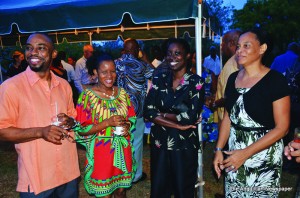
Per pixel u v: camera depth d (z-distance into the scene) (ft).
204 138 15.85
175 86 8.94
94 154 8.55
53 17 12.35
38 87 6.89
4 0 15.23
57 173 7.11
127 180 9.07
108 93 8.86
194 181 9.36
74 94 25.52
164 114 8.91
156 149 9.23
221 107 11.14
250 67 7.07
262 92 6.76
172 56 8.71
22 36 20.56
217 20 14.14
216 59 30.48
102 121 8.36
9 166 16.61
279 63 20.93
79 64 23.25
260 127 6.98
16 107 6.59
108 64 8.59
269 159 7.02
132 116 9.22
